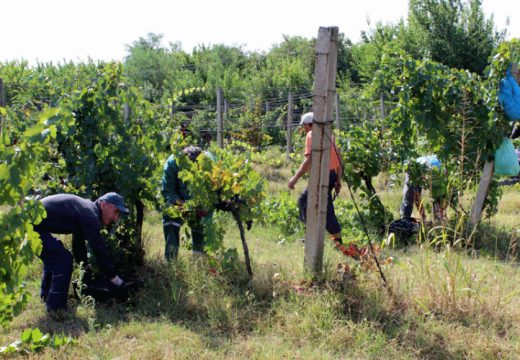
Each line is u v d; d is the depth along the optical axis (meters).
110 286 5.88
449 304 5.45
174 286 5.83
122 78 6.84
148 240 7.17
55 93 7.48
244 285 6.09
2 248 4.57
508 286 5.98
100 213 5.84
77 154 6.64
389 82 8.59
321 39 5.78
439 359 4.78
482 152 8.32
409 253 7.79
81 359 4.59
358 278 5.81
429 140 8.65
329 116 5.87
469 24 33.38
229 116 23.25
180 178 6.52
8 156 4.32
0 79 9.45
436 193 8.27
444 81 8.26
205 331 5.25
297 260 6.74
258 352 4.78
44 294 6.00
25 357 4.65
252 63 47.44
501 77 8.25
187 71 40.72
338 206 9.84
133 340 5.02
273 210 10.03
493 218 9.88
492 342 4.89
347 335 5.02
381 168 8.96
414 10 34.25
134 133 6.82
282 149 22.55
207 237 6.39
